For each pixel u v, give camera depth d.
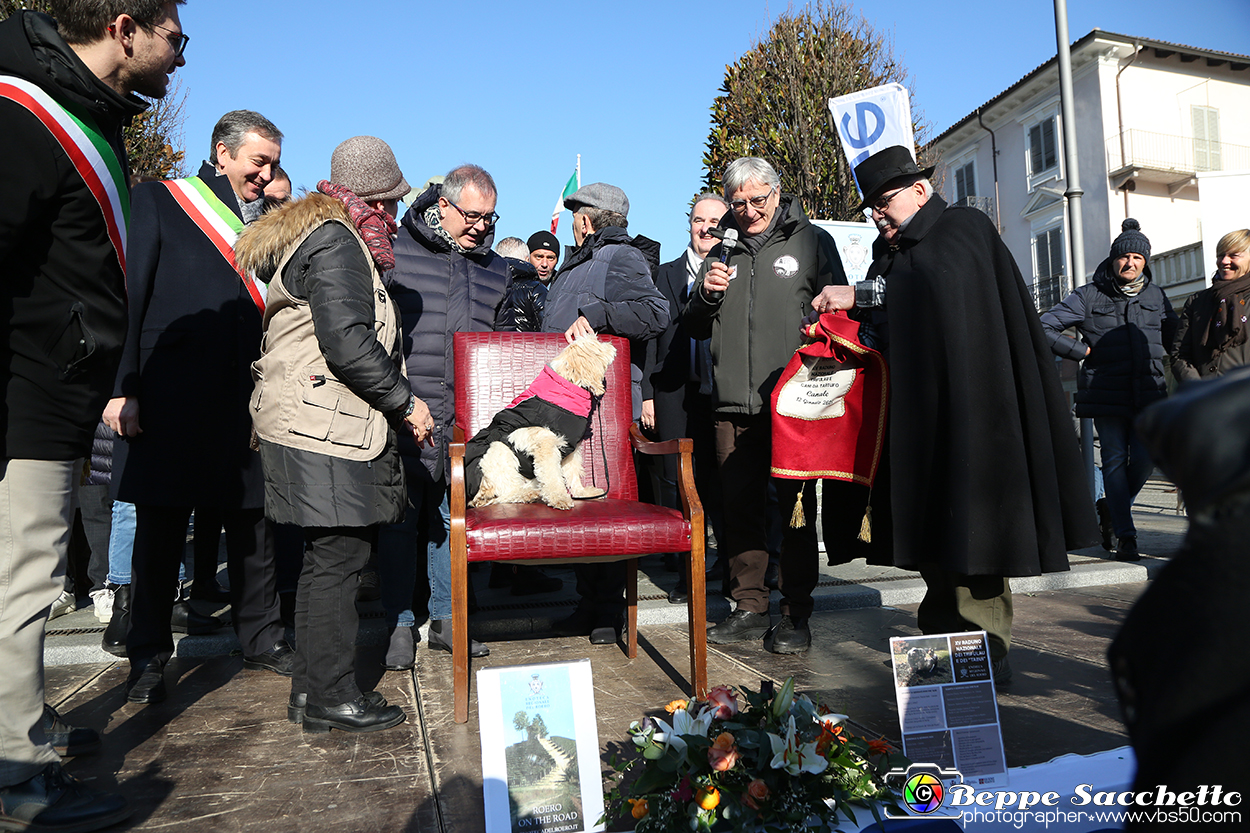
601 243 3.75
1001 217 21.45
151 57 1.82
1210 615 0.49
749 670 2.85
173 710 2.53
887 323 2.50
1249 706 0.46
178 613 3.34
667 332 4.09
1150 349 4.46
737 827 1.53
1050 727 2.24
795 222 3.15
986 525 2.24
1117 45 17.52
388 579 3.04
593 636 3.27
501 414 3.06
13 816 1.67
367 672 2.98
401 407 2.27
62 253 1.71
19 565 1.69
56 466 1.76
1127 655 0.55
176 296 2.69
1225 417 0.50
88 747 2.16
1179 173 17.36
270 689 2.75
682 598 3.78
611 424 3.28
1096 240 18.17
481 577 4.78
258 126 2.81
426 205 3.38
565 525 2.50
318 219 2.24
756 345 3.13
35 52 1.66
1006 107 20.81
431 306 3.26
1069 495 2.33
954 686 1.86
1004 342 2.33
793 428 2.69
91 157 1.71
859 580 4.23
